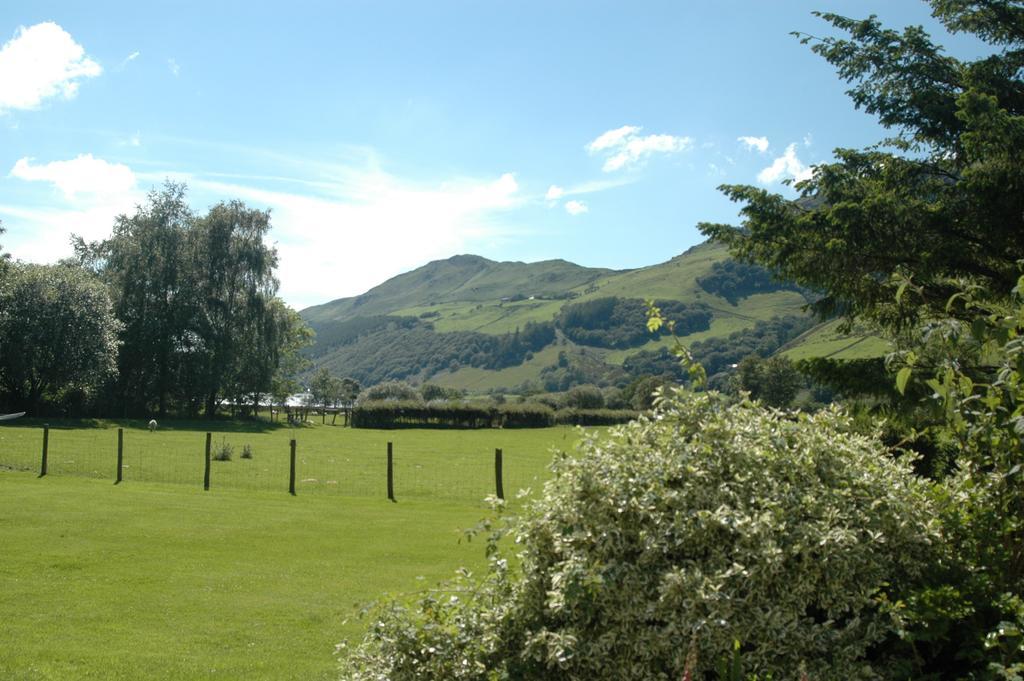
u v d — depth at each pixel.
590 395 91.56
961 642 4.55
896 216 14.79
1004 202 14.42
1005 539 4.87
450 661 4.69
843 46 17.27
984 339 4.69
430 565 13.81
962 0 16.92
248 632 9.71
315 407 88.50
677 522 4.35
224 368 69.69
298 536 16.56
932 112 16.67
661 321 5.53
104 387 66.50
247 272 70.75
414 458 42.31
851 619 4.45
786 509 4.46
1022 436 4.51
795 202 16.56
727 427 4.88
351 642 9.24
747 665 4.12
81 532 16.09
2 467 29.09
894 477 4.98
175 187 69.69
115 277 67.94
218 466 33.88
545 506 4.88
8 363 56.38
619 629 4.31
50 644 9.05
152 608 10.75
